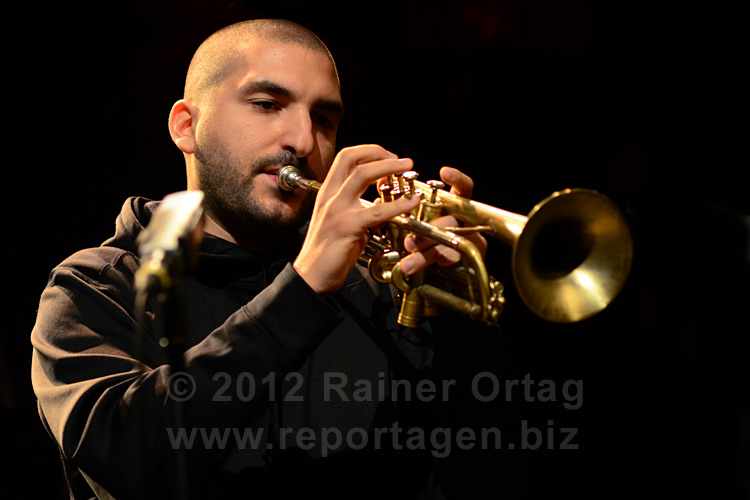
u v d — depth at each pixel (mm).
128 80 9164
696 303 9375
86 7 8852
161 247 2830
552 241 4730
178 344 3494
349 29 10195
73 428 4480
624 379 10117
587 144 10828
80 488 5410
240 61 5402
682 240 9523
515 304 11219
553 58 10797
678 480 9547
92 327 5004
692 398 9492
